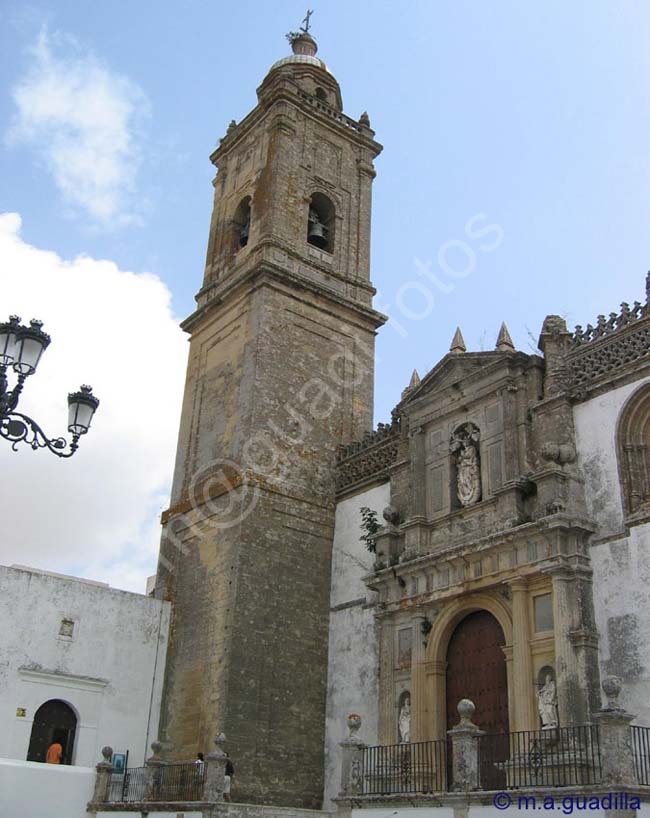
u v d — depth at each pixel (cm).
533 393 2473
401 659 2533
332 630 2906
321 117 3738
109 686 2883
